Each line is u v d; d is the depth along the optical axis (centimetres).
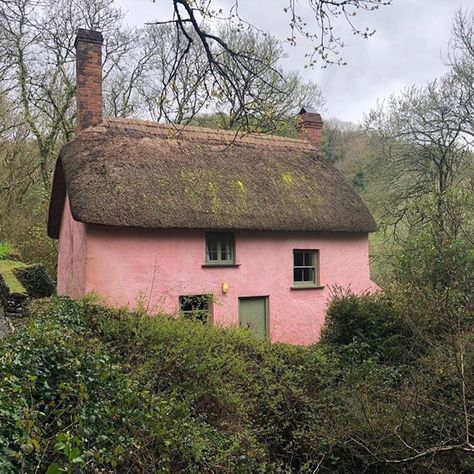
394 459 607
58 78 1867
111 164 1064
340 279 1285
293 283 1220
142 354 639
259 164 1281
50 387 435
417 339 798
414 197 1623
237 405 630
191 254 1091
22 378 408
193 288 1085
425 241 1127
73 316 684
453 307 732
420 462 600
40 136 1786
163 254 1061
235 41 1178
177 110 608
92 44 1198
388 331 902
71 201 977
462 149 1570
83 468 356
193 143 1243
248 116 526
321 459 635
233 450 531
